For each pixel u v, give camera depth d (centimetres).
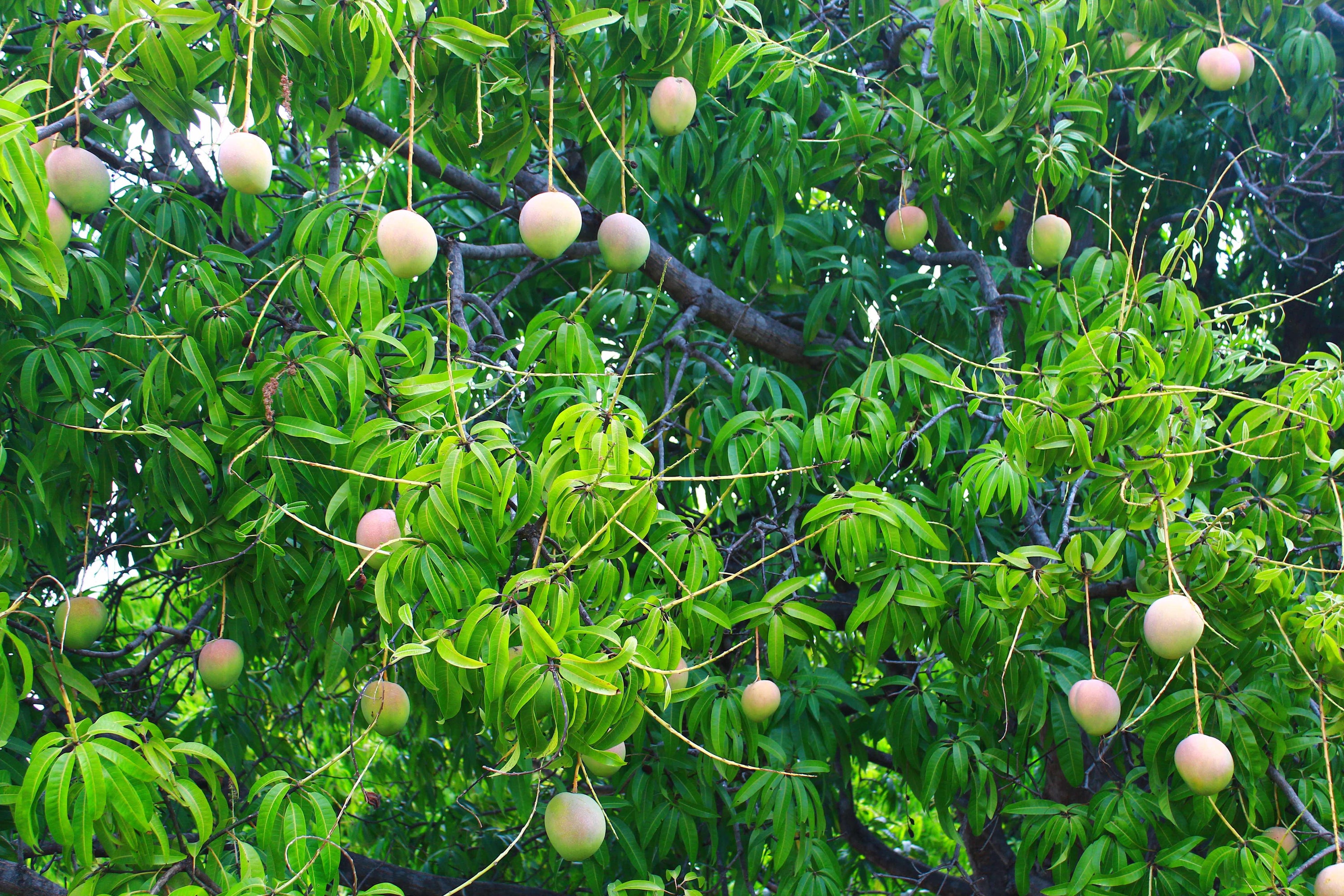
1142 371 173
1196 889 185
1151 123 275
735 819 238
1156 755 183
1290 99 309
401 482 133
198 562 184
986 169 234
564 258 265
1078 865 189
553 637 127
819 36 284
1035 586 170
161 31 159
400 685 257
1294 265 332
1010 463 191
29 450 190
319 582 184
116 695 258
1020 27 226
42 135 164
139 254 208
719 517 232
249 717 307
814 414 296
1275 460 189
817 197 355
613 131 214
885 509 159
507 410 219
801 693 238
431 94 187
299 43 167
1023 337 287
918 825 466
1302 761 197
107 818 138
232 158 150
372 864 293
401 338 218
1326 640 160
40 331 180
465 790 360
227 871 174
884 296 278
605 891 259
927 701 230
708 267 309
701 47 202
